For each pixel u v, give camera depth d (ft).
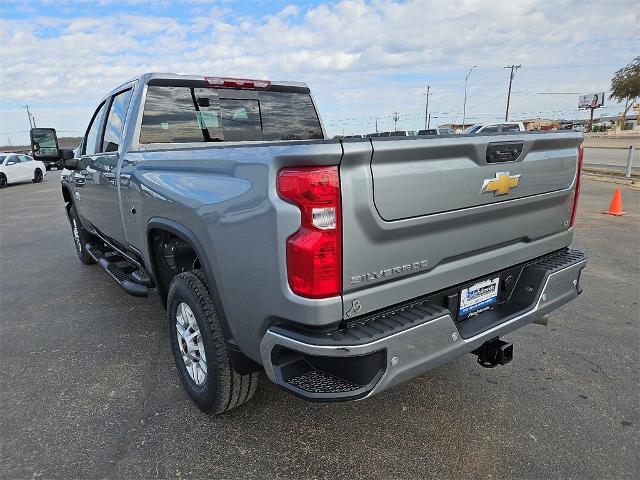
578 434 8.73
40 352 12.40
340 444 8.51
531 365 11.37
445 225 7.42
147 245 10.74
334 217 6.13
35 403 9.95
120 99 13.33
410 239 6.98
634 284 17.33
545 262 9.69
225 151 7.50
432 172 7.02
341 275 6.30
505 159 8.15
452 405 9.71
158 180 9.59
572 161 9.98
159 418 9.32
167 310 10.02
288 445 8.49
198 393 9.19
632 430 8.83
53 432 8.94
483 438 8.64
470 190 7.64
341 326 6.48
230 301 7.48
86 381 10.84
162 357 12.00
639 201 37.27
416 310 7.11
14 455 8.29
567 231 10.35
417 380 10.71
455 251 7.73
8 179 71.36
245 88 13.47
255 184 6.61
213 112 12.93
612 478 7.61
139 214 10.92
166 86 12.17
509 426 8.98
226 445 8.50
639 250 22.29
